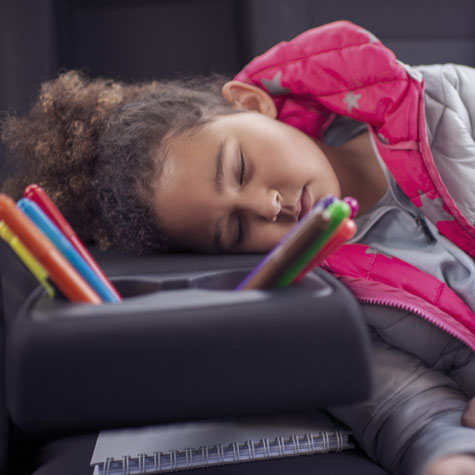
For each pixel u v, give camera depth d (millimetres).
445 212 706
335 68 785
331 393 299
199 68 1164
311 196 708
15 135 887
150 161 701
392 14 1155
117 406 284
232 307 295
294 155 708
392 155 741
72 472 472
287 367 294
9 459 495
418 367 591
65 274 310
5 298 618
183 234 694
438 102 754
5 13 1026
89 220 807
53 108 844
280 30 1091
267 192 672
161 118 734
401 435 501
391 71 745
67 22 1120
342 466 474
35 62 1035
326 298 305
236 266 433
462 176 708
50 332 282
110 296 347
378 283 647
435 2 1166
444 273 687
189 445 468
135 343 283
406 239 730
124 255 592
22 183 848
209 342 288
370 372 302
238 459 465
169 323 288
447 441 428
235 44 1166
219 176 669
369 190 826
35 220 333
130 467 452
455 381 634
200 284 392
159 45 1151
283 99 875
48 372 279
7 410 488
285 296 305
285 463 470
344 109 793
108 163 741
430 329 621
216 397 290
